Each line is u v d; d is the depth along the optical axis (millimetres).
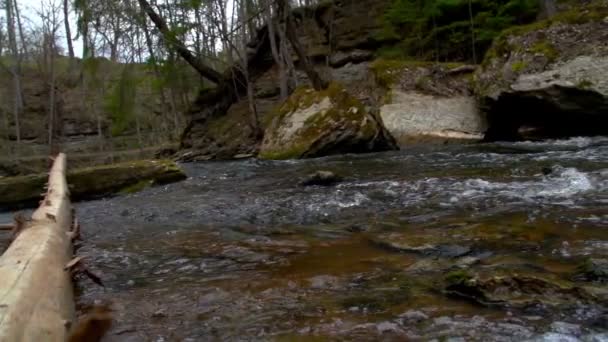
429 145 12883
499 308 2586
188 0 17562
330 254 3996
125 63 22781
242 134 18875
